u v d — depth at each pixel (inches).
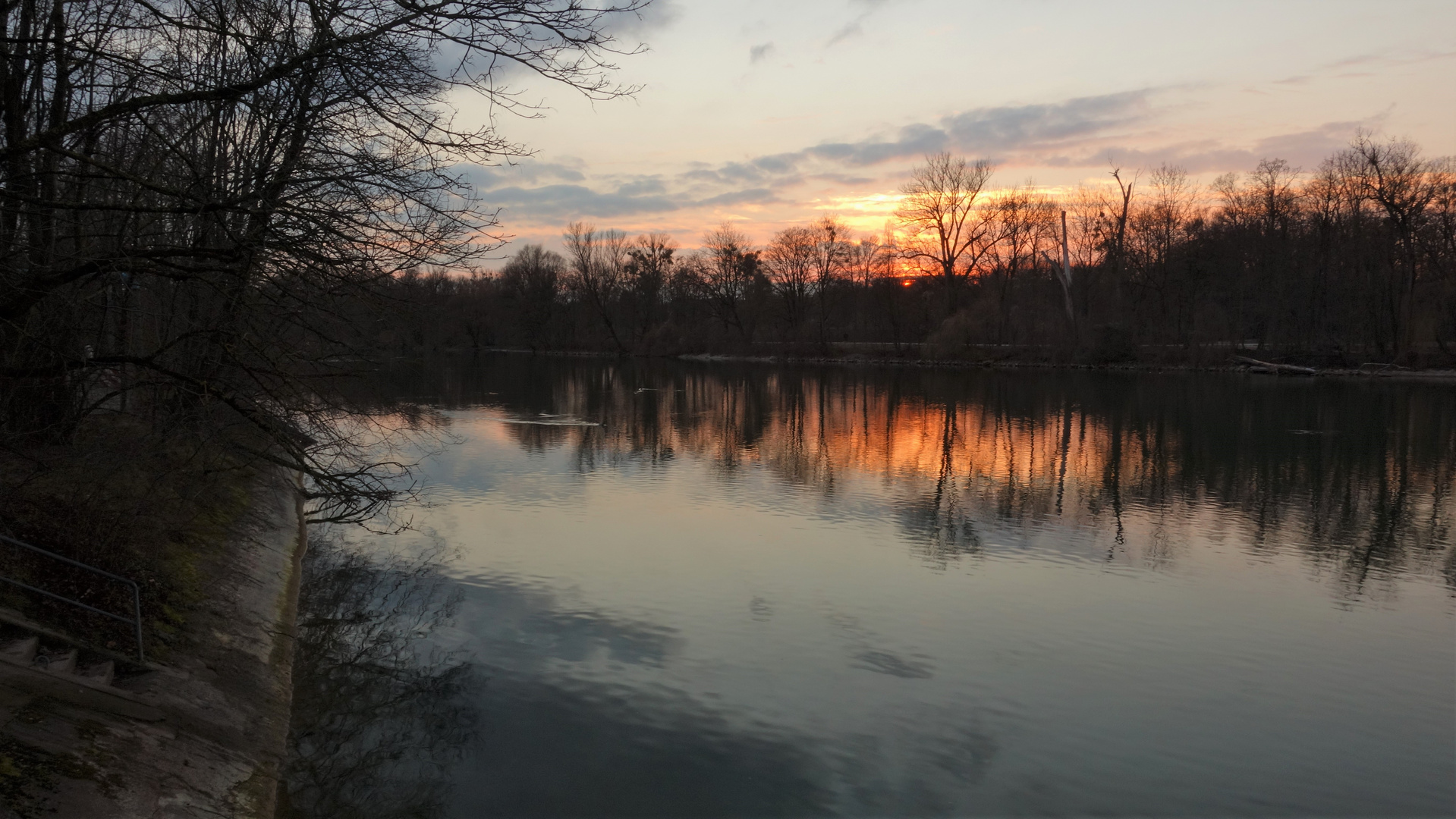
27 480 415.8
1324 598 611.8
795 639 521.0
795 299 3521.2
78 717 310.0
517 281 4099.4
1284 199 2536.9
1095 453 1189.1
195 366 472.1
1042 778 376.5
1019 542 746.2
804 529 783.7
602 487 962.7
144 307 505.7
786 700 442.0
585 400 1916.8
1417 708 447.8
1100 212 2768.2
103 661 354.6
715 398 1950.1
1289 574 665.0
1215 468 1079.6
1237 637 538.3
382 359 583.8
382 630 524.7
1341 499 915.4
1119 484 989.2
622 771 371.9
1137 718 432.5
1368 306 2320.4
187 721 350.0
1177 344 2502.5
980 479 1021.2
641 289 4072.3
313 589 599.8
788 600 589.9
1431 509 872.3
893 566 669.9
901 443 1283.2
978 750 398.6
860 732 411.8
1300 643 530.0
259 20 442.6
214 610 462.0
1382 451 1182.9
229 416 510.9
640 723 414.0
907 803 355.6
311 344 484.7
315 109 422.6
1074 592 618.5
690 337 3779.5
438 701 433.7
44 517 414.6
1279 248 2453.2
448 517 815.7
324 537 739.4
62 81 442.0
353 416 575.2
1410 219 2292.1
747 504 884.0
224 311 433.1
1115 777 379.9
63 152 315.3
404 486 946.7
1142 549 727.7
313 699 435.2
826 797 356.8
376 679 456.8
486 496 910.4
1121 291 2696.9
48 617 356.8
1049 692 458.6
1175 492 947.3
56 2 421.7
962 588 621.6
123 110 328.5
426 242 417.7
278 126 431.5
